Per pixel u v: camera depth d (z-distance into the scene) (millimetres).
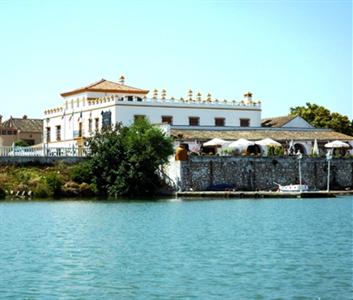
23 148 113625
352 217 68375
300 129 131375
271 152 112625
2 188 96375
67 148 108000
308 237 51906
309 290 32562
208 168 105000
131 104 123375
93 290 32906
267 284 33875
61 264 39656
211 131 122312
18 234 54312
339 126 164875
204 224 62344
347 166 114438
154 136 103188
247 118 134875
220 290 32688
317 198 99562
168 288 33219
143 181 101312
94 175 102625
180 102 128375
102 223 63344
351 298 31047
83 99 133500
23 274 36625
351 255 42438
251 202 91188
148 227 59844
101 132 106500
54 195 98312
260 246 46969
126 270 37750
